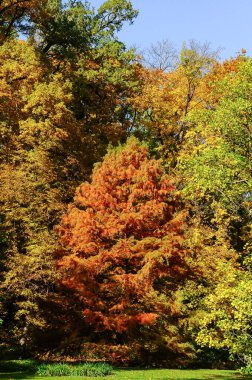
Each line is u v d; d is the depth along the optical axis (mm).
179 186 24391
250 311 12703
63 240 18219
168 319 20797
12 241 17375
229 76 17891
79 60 27938
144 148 20344
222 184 16516
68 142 25641
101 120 30516
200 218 24875
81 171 25375
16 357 18828
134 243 17906
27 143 22391
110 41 29453
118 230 17547
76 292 18297
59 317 18953
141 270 16859
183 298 21062
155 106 30516
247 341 13273
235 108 16469
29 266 16453
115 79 28156
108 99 30047
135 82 29484
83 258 18141
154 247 17625
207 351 23484
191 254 19391
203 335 14102
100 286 17516
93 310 18156
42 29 27531
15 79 23656
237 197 18250
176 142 30578
